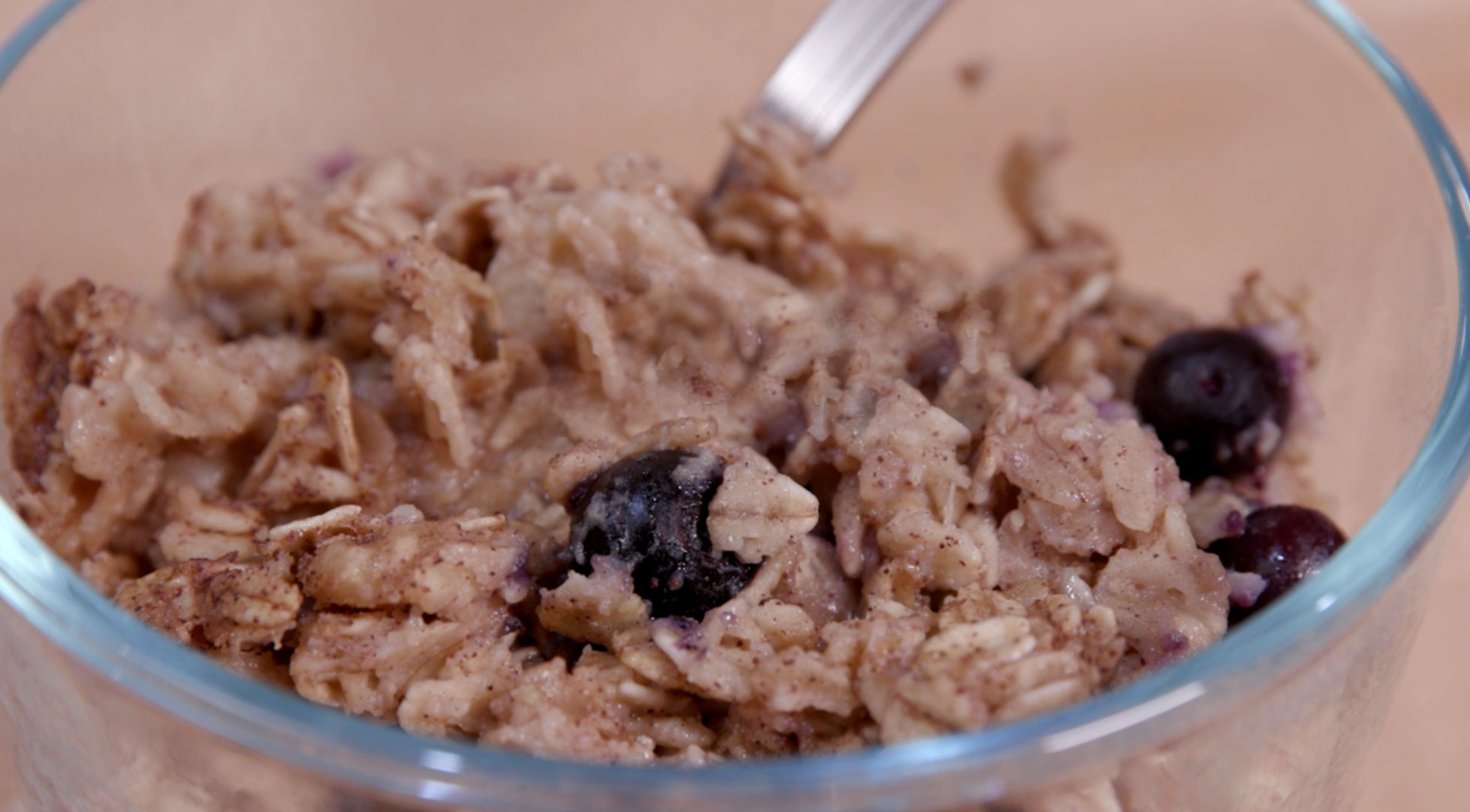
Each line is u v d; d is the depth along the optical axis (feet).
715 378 0.67
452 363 0.67
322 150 0.81
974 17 0.87
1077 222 0.85
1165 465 0.65
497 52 0.84
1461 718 0.81
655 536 0.61
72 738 0.59
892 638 0.58
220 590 0.61
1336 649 0.56
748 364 0.68
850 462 0.64
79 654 0.55
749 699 0.59
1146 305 0.78
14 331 0.67
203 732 0.54
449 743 0.53
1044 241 0.85
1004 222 0.87
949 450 0.64
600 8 0.84
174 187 0.76
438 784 0.53
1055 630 0.59
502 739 0.58
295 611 0.60
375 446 0.67
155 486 0.67
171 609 0.61
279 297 0.71
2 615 0.58
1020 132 0.88
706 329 0.69
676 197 0.77
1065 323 0.74
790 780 0.52
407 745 0.53
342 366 0.66
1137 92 0.86
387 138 0.83
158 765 0.57
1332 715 0.59
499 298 0.69
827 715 0.59
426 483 0.66
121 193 0.73
